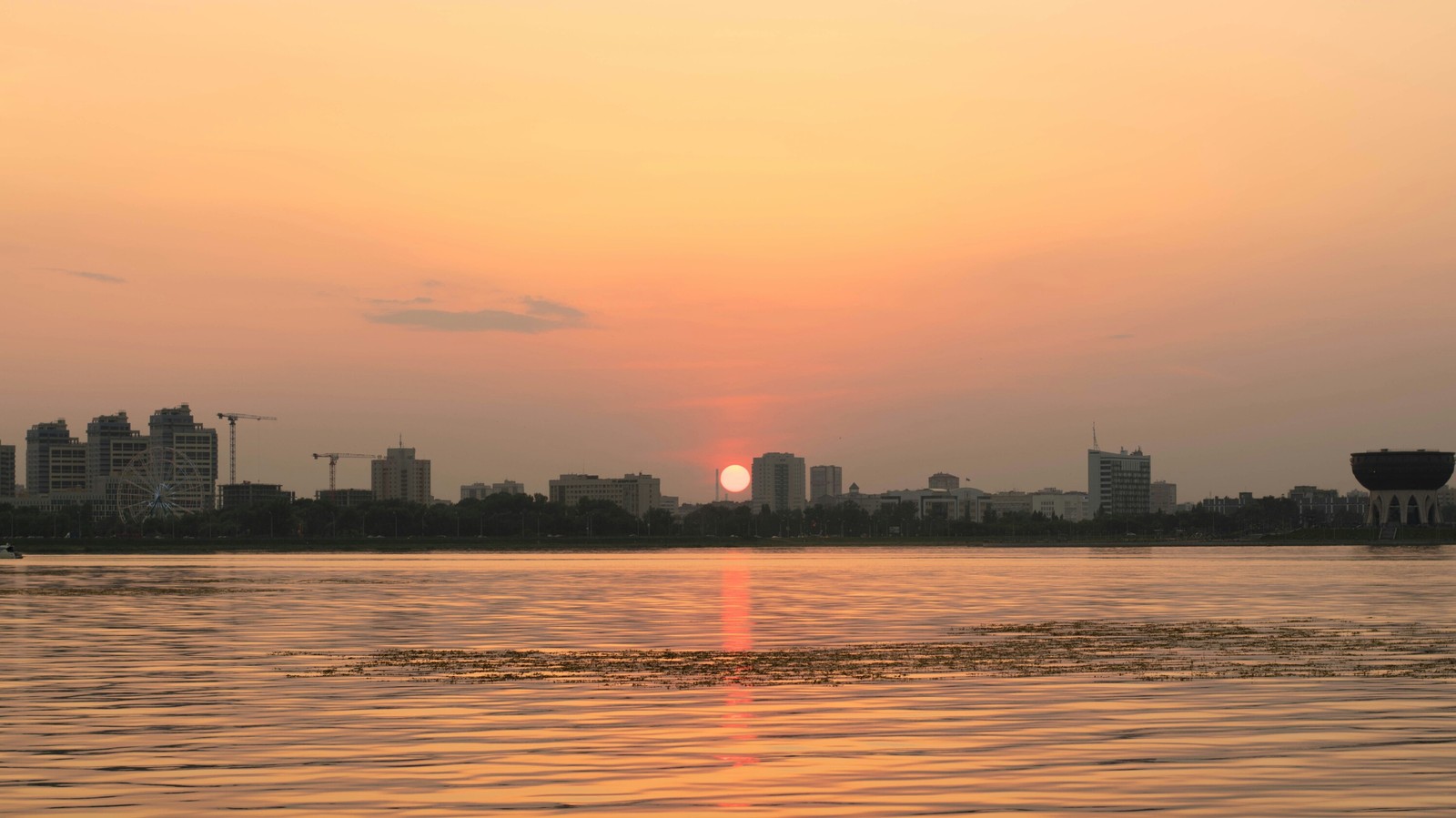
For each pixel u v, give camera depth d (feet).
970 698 165.07
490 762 122.21
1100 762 119.65
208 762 122.72
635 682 187.32
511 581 610.65
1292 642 245.65
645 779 113.70
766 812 100.99
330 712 155.74
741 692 174.09
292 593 469.16
